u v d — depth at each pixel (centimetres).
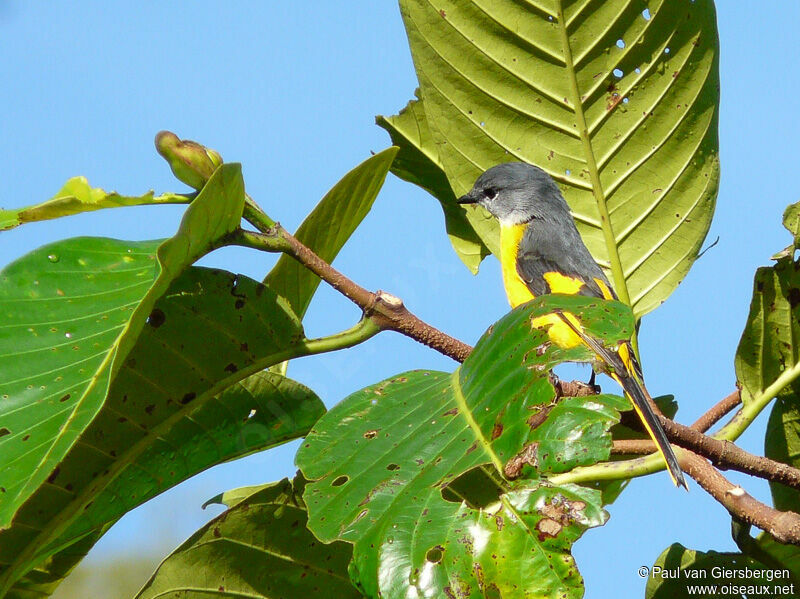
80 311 606
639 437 915
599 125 897
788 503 832
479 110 907
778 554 801
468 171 923
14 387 549
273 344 726
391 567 540
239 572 721
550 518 554
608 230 904
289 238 702
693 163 891
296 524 718
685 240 896
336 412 663
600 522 550
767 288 774
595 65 885
